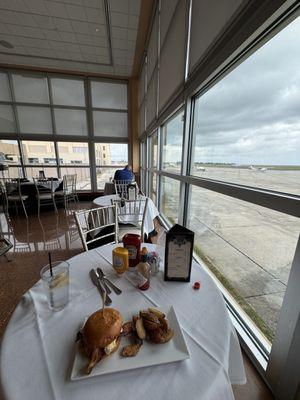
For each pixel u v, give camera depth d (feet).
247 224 4.26
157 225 9.83
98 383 1.41
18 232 10.45
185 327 1.90
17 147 17.76
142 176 17.87
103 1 9.87
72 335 1.81
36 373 1.47
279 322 2.72
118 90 18.67
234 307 4.04
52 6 10.20
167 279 2.58
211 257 5.64
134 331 1.79
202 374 1.48
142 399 1.32
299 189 2.72
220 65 3.92
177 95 6.58
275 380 2.86
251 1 2.94
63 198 15.69
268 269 3.75
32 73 16.74
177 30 6.47
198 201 6.52
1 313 4.87
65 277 2.29
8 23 11.35
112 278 2.66
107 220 6.19
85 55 14.61
